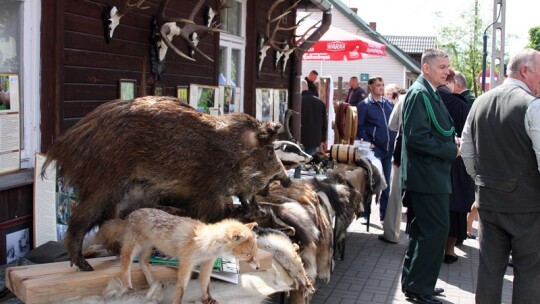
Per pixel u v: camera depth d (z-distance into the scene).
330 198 5.09
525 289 4.10
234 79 7.55
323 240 4.36
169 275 2.79
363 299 5.39
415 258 5.15
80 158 2.78
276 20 7.79
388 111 9.03
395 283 5.92
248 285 3.02
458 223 6.66
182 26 5.66
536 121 3.91
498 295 4.27
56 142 2.88
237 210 3.43
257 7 7.75
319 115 9.70
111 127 2.80
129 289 2.65
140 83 4.91
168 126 2.90
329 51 12.09
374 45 12.56
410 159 5.01
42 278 2.59
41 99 3.80
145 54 4.68
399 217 7.60
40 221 3.74
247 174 3.14
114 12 4.38
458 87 7.56
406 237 8.07
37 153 3.71
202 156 2.97
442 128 4.88
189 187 2.98
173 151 2.89
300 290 3.58
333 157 6.85
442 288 5.87
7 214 3.57
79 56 4.10
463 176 6.47
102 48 4.36
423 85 5.00
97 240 2.92
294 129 9.35
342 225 5.70
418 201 5.03
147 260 2.73
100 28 4.31
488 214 4.21
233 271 3.01
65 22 3.94
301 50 9.52
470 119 4.48
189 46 5.37
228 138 3.06
